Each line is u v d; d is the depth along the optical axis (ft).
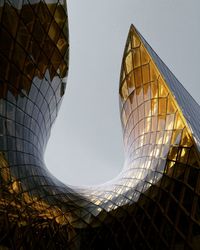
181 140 96.27
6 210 90.68
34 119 112.47
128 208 106.42
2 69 85.81
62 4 102.06
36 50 98.17
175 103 106.32
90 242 103.14
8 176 94.07
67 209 111.45
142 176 112.16
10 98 93.25
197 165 85.30
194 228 78.79
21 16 85.46
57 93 126.52
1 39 81.10
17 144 101.14
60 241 100.73
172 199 89.97
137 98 134.21
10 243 88.58
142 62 128.16
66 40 111.75
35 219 98.63
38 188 108.47
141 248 92.58
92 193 133.18
